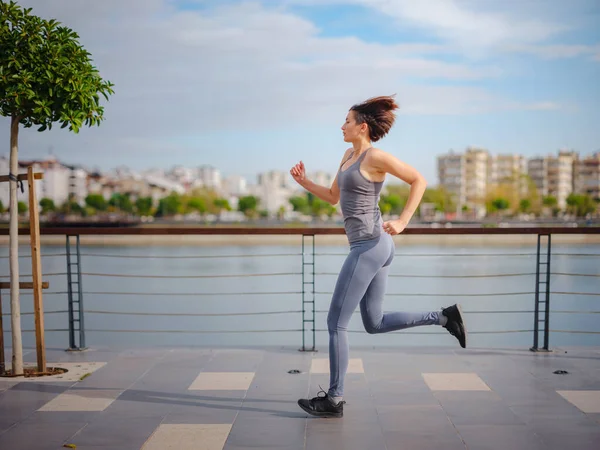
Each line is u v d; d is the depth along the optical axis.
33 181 3.49
